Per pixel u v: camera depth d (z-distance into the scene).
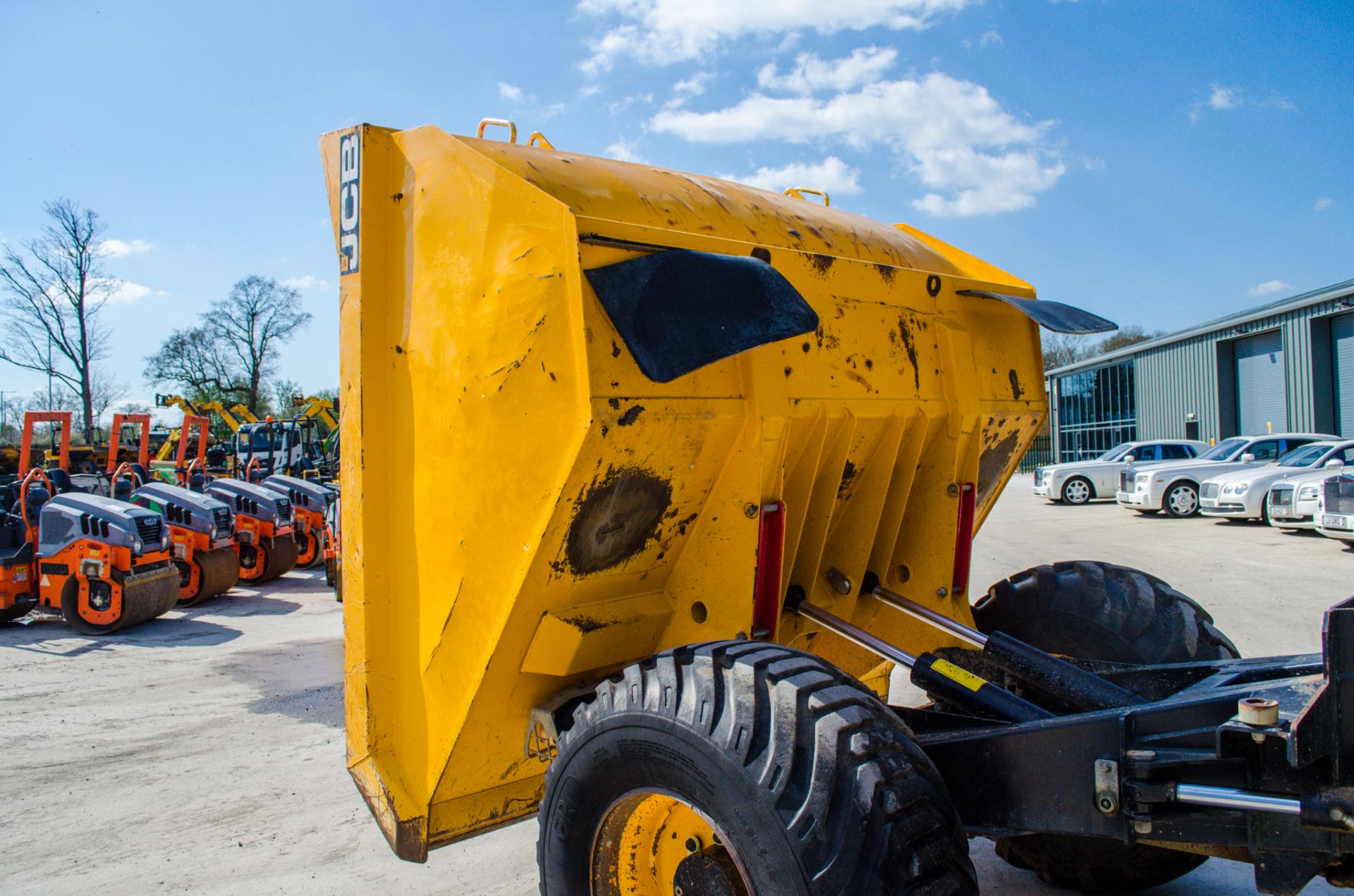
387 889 3.45
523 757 2.64
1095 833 1.89
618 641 2.52
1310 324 26.62
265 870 3.66
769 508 2.46
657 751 1.94
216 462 19.88
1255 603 8.59
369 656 2.65
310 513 14.02
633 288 2.07
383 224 2.63
